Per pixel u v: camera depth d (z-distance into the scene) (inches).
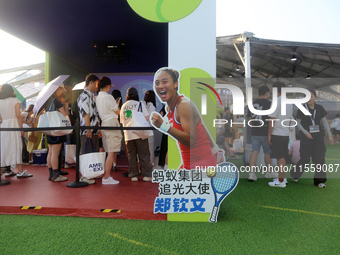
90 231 79.0
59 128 123.6
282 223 87.4
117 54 215.3
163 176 89.1
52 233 77.4
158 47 215.9
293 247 70.2
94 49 217.5
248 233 79.0
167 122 88.5
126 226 83.1
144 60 245.4
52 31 183.5
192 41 87.7
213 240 73.9
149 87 280.4
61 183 134.3
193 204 88.4
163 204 88.9
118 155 253.6
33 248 68.3
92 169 127.3
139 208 91.7
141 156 139.9
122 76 281.7
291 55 356.5
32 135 196.1
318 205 108.7
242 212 98.9
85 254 65.5
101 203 97.3
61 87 141.2
